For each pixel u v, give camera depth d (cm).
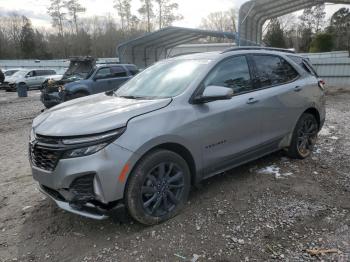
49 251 326
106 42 6750
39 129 344
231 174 489
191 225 355
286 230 343
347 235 331
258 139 458
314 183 452
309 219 362
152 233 342
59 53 6931
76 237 346
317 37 4172
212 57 430
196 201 407
